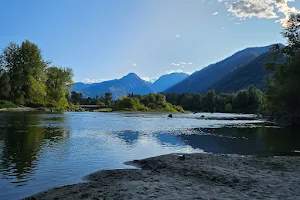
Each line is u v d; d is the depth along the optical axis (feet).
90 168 52.49
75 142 84.12
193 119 253.24
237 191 36.58
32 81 316.60
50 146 75.20
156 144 86.28
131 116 282.77
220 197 33.50
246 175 45.39
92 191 36.91
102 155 65.46
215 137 107.76
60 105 353.92
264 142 95.25
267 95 216.33
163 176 45.83
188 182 41.45
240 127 161.89
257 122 216.95
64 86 362.74
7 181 42.91
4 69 314.35
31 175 46.57
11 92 299.17
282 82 189.47
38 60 326.24
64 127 129.70
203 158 61.05
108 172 48.91
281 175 45.91
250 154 71.87
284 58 195.11
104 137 98.68
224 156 64.23
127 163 57.82
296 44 186.70
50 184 41.88
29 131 106.93
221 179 42.70
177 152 72.74
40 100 323.98
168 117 283.18
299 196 34.35
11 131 104.99
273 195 34.71
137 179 43.83
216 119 261.65
